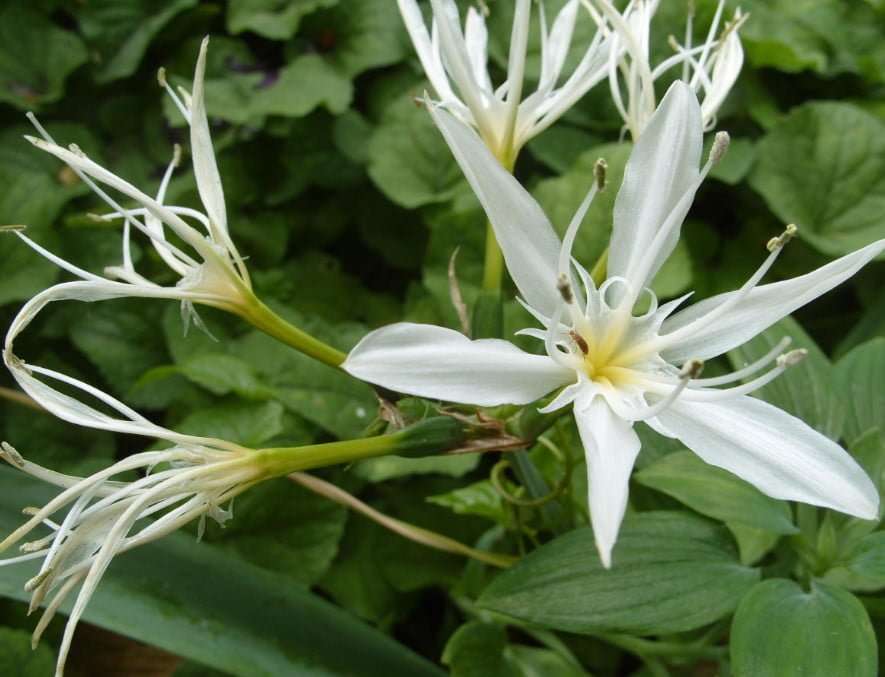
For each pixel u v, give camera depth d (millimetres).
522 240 178
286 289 326
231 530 283
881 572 203
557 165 322
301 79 331
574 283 183
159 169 341
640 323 185
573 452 267
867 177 318
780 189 321
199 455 182
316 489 263
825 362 241
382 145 325
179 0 339
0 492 227
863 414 242
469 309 303
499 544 278
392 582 286
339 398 292
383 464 282
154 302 317
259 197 344
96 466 298
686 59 225
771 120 340
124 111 348
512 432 194
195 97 188
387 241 345
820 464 170
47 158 334
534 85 331
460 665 239
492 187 175
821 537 215
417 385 162
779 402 234
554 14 337
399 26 342
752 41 332
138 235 326
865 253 175
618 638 246
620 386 181
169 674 290
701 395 175
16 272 305
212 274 191
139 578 222
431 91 322
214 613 224
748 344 239
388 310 338
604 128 337
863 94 355
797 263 325
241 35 356
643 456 237
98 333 310
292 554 284
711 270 329
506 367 169
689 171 180
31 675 252
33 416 301
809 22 345
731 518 208
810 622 187
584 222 290
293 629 229
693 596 198
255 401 285
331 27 347
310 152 340
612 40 221
